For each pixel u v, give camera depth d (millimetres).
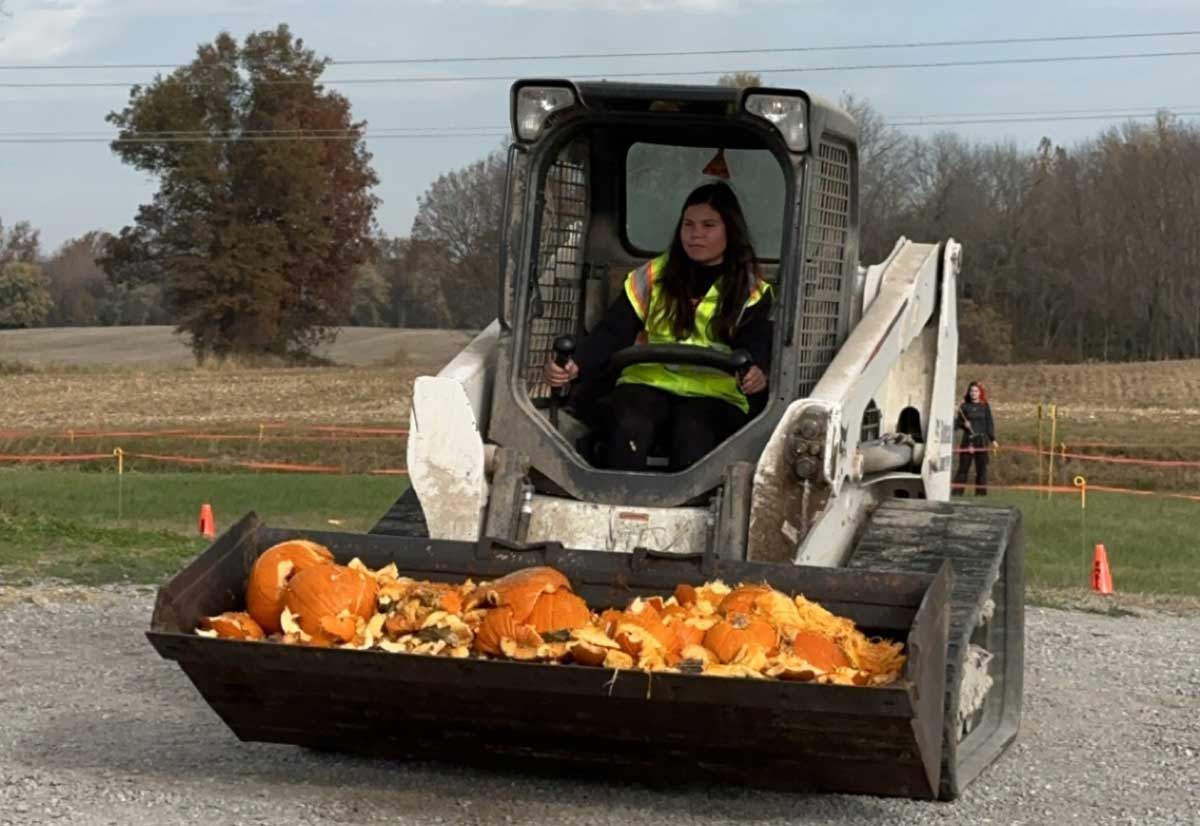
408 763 7496
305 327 76312
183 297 73688
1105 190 76375
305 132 75062
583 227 8578
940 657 6387
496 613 6453
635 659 6234
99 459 34094
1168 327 76000
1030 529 22219
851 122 8172
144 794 6922
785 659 6254
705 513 7312
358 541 7188
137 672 9859
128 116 73812
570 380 7914
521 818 6727
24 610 12062
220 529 19984
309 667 6434
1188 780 8094
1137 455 35438
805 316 7715
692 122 7840
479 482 7441
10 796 6848
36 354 82062
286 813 6684
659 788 7246
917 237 73312
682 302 8062
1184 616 14383
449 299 79375
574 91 7812
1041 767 8305
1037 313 76438
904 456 8633
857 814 7086
